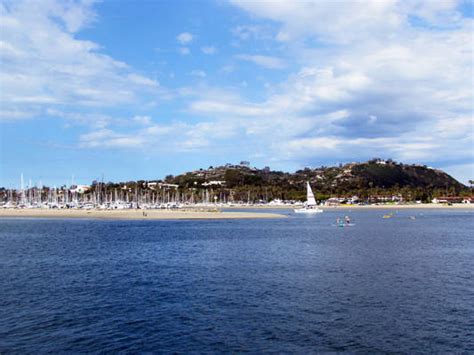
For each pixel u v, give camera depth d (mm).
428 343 29234
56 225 148250
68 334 30938
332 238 100438
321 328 32125
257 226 145000
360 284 47000
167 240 96250
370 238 100125
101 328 32188
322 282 48062
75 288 45406
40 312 36250
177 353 27469
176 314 35562
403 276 51625
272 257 68500
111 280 49625
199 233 115500
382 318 34469
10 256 69750
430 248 79625
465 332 31328
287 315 35250
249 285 46562
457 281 48594
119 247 82438
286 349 28125
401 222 167875
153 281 48969
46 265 60562
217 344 28969
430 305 38344
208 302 39375
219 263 62344
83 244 87688
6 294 42750
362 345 28828
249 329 31891
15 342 29422
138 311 36531
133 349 28125
